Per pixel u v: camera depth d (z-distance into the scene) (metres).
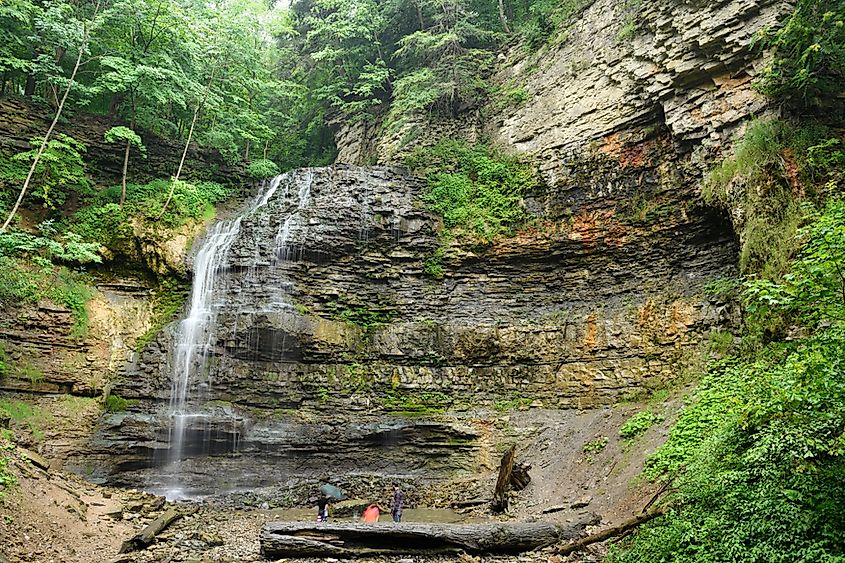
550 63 23.28
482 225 21.50
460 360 19.86
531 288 20.67
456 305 21.03
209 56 27.16
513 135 23.69
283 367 19.53
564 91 22.12
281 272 21.28
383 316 21.14
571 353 18.70
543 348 19.22
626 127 19.86
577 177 20.75
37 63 23.30
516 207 21.75
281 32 34.62
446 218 22.22
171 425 17.42
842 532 7.12
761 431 8.67
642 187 19.14
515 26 28.69
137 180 25.47
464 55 27.08
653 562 8.55
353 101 31.20
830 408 7.62
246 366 19.31
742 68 16.52
